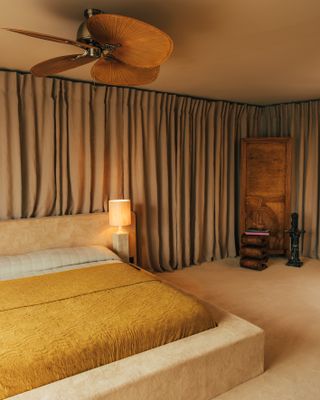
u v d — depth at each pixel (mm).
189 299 2289
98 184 3846
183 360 1811
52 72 2273
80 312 2068
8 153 3305
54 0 1848
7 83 3260
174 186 4367
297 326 2803
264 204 4793
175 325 2004
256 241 4359
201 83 3732
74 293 2375
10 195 3354
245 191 4809
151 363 1777
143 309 2111
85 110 3705
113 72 2311
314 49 2650
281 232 4797
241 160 4785
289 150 4676
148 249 4246
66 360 1656
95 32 1732
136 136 4055
